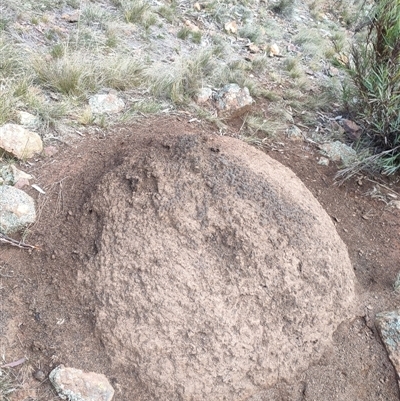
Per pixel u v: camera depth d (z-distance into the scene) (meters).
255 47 5.00
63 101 3.48
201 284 2.28
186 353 2.21
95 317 2.26
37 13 4.43
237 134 3.75
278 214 2.48
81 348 2.23
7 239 2.51
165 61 4.35
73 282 2.36
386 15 3.72
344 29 6.34
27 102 3.35
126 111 3.60
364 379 2.43
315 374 2.39
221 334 2.23
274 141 3.81
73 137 3.25
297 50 5.32
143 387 2.18
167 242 2.34
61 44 3.96
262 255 2.37
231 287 2.30
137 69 3.98
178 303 2.24
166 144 2.66
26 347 2.21
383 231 3.23
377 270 2.93
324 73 5.02
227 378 2.22
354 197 3.47
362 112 4.02
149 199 2.44
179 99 3.83
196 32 4.88
